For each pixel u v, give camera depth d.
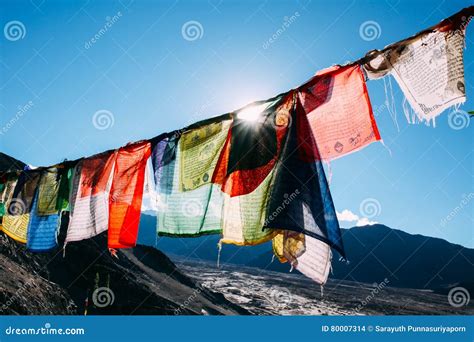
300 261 5.95
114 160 8.77
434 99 5.55
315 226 5.54
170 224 7.39
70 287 33.31
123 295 34.38
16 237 10.35
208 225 7.20
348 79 6.21
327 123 6.23
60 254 36.62
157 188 7.61
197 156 7.46
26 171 10.41
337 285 106.88
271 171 6.38
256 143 6.57
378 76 6.03
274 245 6.54
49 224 9.97
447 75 5.51
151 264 51.53
